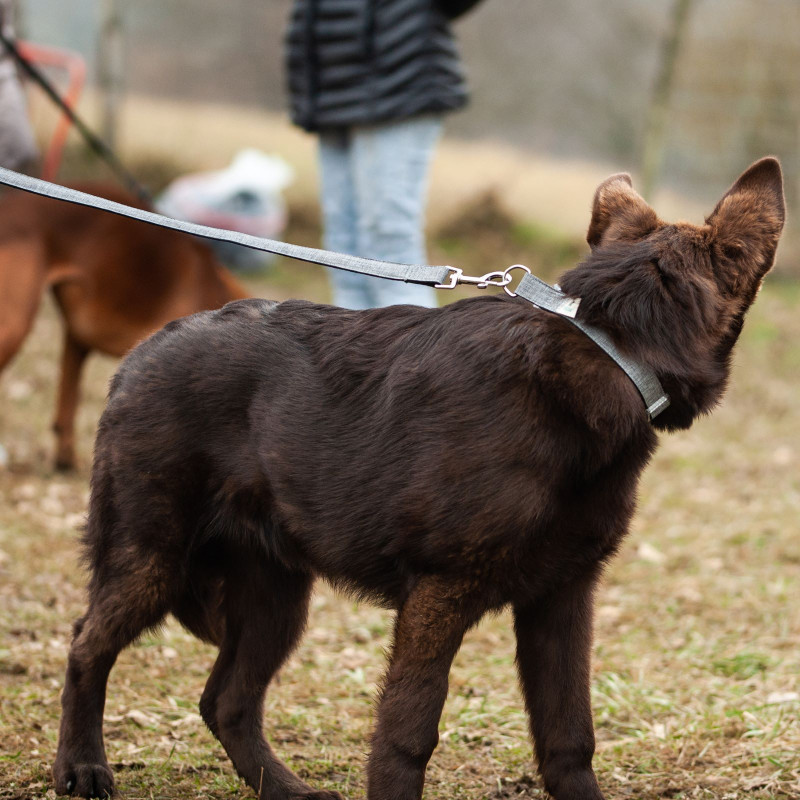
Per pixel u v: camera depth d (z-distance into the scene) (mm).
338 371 4402
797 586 8094
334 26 8656
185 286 9859
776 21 26266
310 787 4824
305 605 5055
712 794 4836
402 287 8602
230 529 4742
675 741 5492
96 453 4824
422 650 4047
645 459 4145
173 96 39844
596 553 4168
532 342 4020
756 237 4176
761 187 4262
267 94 41875
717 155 27438
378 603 4465
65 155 24594
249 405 4547
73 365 10289
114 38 24531
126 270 9727
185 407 4617
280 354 4555
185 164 25109
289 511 4434
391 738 4012
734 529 9578
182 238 9922
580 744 4395
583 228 24438
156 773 5039
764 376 16766
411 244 8805
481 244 23875
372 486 4168
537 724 4473
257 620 4977
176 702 5949
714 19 26609
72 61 11133
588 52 41156
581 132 40625
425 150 8758
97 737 4801
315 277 21172
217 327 4734
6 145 10289
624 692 6203
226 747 4957
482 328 4164
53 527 8844
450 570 4020
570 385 3953
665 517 10109
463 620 4074
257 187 20406
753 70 26594
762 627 7336
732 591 8047
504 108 41000
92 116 26297
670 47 23297
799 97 26484
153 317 9844
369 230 8859
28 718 5539
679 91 27062
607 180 4633
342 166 9328
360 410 4301
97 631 4727
